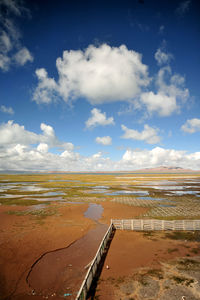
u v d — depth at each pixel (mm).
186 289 12352
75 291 12617
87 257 17812
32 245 20625
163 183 105812
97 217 33250
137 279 13711
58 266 16047
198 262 16125
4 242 21469
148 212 36625
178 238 22266
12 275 14625
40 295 12211
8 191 69562
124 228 26438
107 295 11922
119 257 17578
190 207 41156
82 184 100312
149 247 19797
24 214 35125
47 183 107562
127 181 123812
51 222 29859
